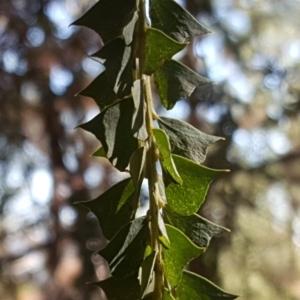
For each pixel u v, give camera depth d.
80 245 0.91
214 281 0.89
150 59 0.15
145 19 0.15
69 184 0.93
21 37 0.93
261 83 0.98
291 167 0.96
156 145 0.15
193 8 0.88
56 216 0.93
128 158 0.15
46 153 0.95
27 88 0.94
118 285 0.15
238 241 0.94
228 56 0.97
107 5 0.16
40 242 0.96
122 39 0.15
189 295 0.15
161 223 0.15
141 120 0.15
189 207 0.15
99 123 0.15
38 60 0.93
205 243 0.16
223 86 0.91
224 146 0.91
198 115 0.89
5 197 0.96
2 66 0.93
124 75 0.15
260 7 1.01
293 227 1.00
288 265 0.99
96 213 0.16
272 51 1.01
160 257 0.15
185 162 0.15
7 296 0.99
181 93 0.16
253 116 0.96
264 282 0.96
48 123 0.94
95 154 0.17
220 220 0.95
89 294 0.92
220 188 0.94
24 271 1.00
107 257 0.15
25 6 0.93
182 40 0.16
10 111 0.94
